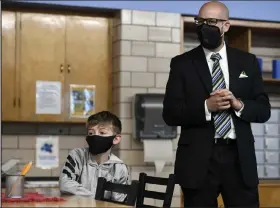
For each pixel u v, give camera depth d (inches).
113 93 172.4
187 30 179.2
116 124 107.9
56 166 175.5
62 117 168.9
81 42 170.4
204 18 104.0
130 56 169.2
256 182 102.4
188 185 101.9
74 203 86.7
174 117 104.7
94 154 107.7
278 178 139.6
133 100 167.6
